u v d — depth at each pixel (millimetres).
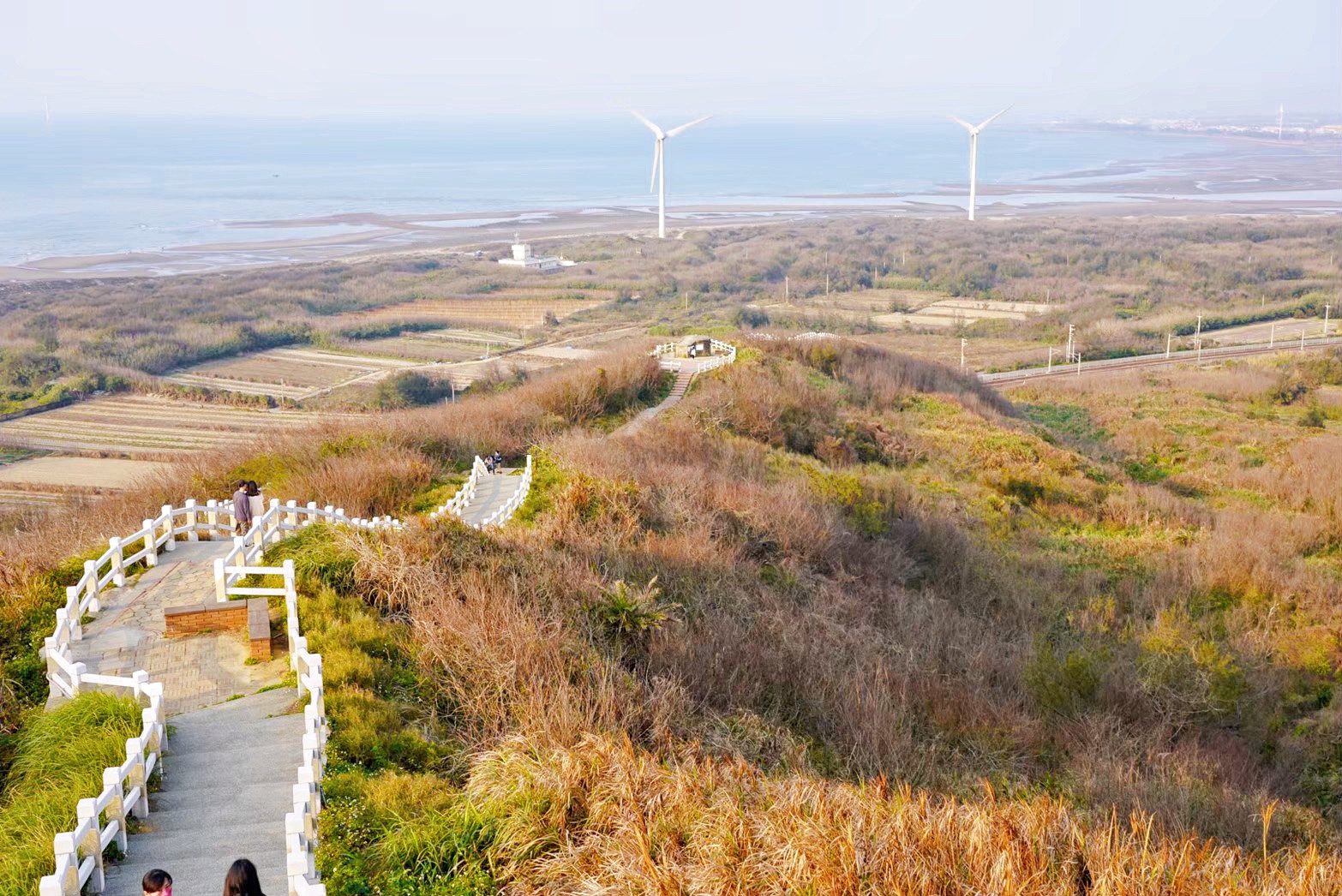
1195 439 73812
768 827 13305
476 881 12688
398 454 38844
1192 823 18984
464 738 16828
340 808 13680
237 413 93375
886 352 82000
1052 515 49906
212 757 15375
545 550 26766
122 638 20016
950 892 12844
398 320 148500
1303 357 107875
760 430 52688
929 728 22609
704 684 21547
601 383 55750
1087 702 26172
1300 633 33625
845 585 33781
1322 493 56188
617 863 12617
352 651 18734
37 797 13500
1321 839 19875
